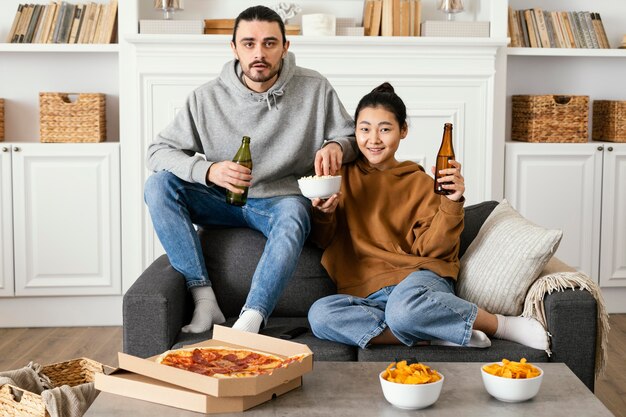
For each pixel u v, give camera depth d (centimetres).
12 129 475
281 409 198
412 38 441
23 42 450
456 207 274
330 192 275
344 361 250
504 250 270
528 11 470
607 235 463
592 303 252
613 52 466
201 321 277
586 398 204
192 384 198
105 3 471
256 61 297
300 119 313
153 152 309
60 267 446
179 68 439
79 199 444
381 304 272
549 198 460
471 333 249
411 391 195
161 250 448
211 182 290
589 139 495
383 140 292
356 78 445
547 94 491
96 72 473
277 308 296
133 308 257
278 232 280
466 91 450
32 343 420
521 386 199
